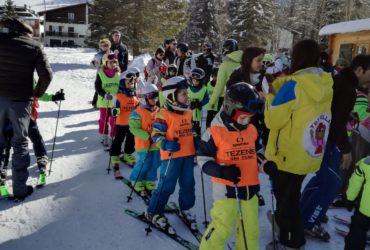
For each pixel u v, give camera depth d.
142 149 4.39
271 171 2.85
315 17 33.91
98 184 4.78
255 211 2.88
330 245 3.54
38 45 4.09
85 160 5.74
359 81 3.63
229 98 2.76
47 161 5.02
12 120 3.98
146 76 8.59
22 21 4.03
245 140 2.88
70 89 12.96
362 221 3.03
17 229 3.59
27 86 4.04
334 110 3.26
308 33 39.97
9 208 4.01
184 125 3.65
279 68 6.33
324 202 3.50
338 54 11.80
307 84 2.92
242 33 35.91
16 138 4.05
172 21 28.58
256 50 3.67
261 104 2.76
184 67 7.89
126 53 9.84
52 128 7.59
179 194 3.82
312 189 3.54
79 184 4.75
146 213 3.80
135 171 4.45
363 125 4.07
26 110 4.05
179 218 3.96
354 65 3.63
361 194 3.04
